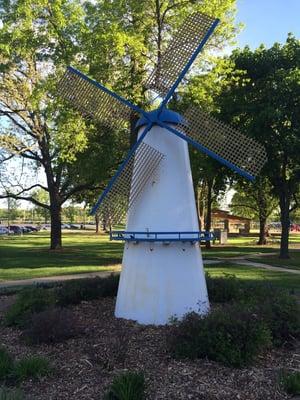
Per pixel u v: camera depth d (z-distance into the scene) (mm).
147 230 8922
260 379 6301
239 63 25641
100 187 31766
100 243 41406
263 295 9258
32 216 129875
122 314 9039
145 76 20562
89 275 18078
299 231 94375
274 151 25422
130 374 5746
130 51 20016
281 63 25453
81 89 10148
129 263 9094
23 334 7910
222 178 29062
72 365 6695
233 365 6676
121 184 9352
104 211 9406
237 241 50469
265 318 7648
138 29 20812
